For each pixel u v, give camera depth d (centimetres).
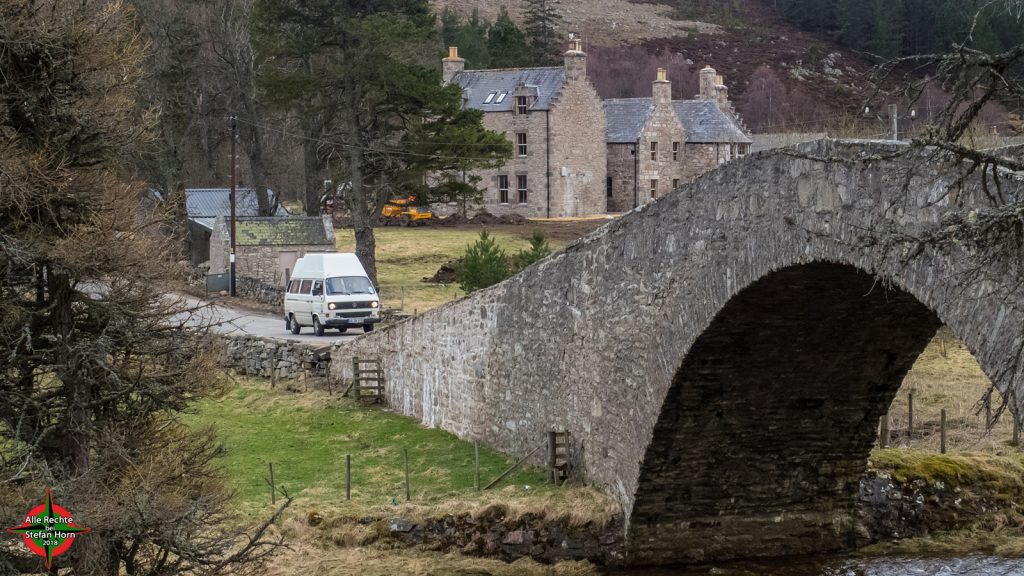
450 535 1931
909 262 1174
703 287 1652
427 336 2725
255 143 5897
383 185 5000
